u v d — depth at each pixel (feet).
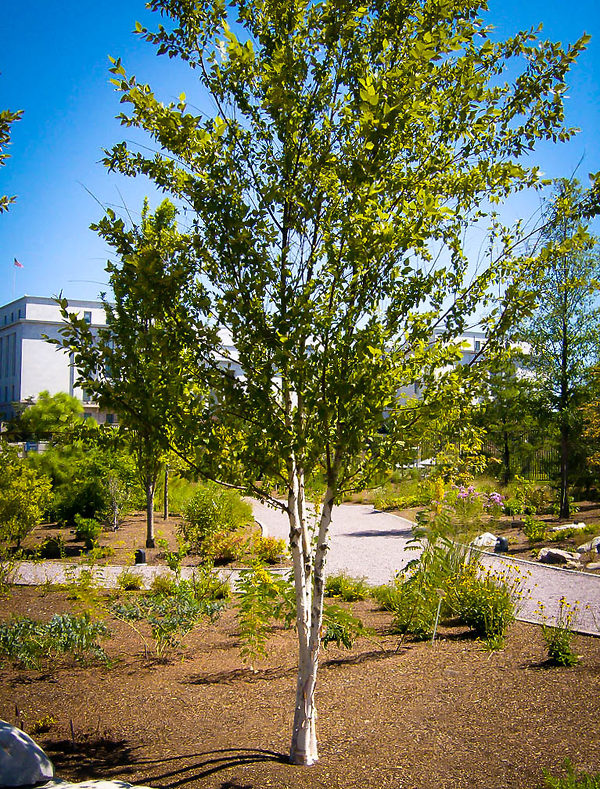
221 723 15.79
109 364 12.59
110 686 18.69
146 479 45.39
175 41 13.69
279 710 16.67
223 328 13.16
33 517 38.04
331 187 12.73
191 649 23.00
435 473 14.39
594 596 29.86
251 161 13.67
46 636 20.22
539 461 66.85
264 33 13.37
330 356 11.73
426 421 12.32
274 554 40.52
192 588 27.68
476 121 13.48
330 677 19.43
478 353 13.25
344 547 46.93
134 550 44.37
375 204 11.35
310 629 13.24
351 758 13.19
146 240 13.48
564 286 15.52
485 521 50.70
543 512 58.39
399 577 26.66
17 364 132.46
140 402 12.12
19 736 12.51
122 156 14.15
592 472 60.34
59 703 17.26
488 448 70.74
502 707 15.99
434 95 13.20
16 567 35.29
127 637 24.63
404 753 13.37
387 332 12.15
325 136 13.37
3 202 12.93
